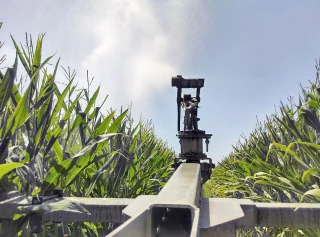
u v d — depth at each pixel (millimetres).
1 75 507
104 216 461
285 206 447
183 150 1215
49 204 426
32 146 497
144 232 312
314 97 605
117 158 814
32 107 477
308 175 575
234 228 372
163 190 394
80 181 695
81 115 585
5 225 427
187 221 382
